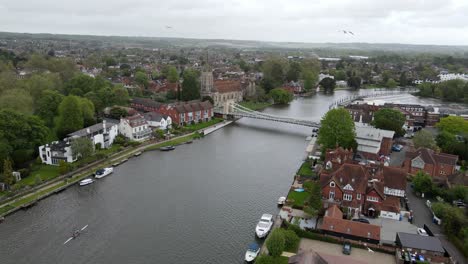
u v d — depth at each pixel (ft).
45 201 347.36
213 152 507.30
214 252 271.49
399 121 561.43
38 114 527.81
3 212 317.83
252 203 348.18
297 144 552.00
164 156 486.38
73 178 394.11
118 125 533.55
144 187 383.04
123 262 258.57
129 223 311.06
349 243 266.16
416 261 241.55
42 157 432.25
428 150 408.26
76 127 500.33
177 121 626.64
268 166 450.71
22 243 279.28
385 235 281.95
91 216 321.73
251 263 256.52
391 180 340.59
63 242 281.74
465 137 488.85
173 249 274.57
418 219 308.40
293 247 263.49
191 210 334.24
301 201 341.41
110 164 440.86
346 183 325.83
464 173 364.79
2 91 575.79
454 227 277.64
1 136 390.01
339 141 439.63
